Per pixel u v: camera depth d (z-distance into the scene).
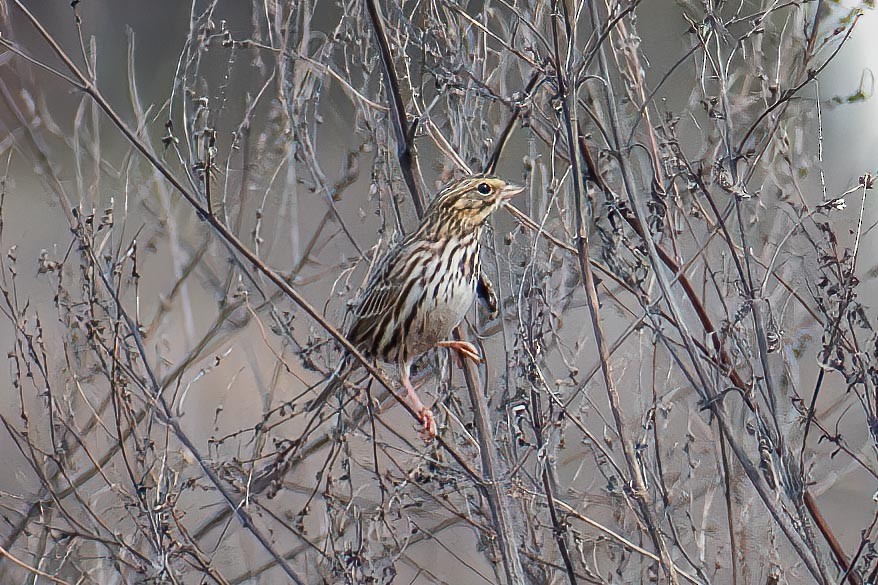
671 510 11.13
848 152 13.51
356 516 10.99
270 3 12.72
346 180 12.67
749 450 11.77
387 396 12.82
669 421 12.46
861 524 12.74
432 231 10.46
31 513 12.09
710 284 12.45
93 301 11.26
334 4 12.61
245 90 13.73
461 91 11.27
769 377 10.25
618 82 12.14
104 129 16.12
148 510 10.79
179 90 12.84
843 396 12.14
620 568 10.92
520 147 12.44
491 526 10.75
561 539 9.74
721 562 11.62
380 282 10.55
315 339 11.78
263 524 12.79
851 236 12.88
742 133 11.90
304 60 11.92
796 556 11.52
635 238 11.79
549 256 11.67
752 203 12.16
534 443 10.91
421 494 11.86
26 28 18.91
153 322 13.15
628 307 12.88
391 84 10.39
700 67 11.66
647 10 12.71
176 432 11.06
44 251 11.75
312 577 12.17
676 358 10.48
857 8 10.87
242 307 13.30
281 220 13.03
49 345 13.23
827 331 10.05
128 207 14.41
